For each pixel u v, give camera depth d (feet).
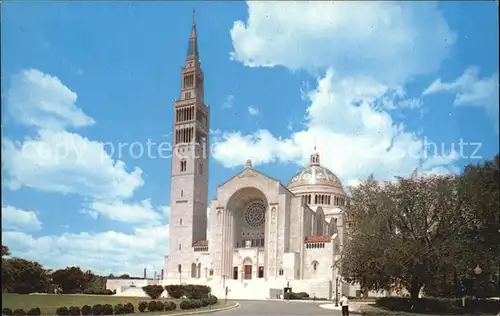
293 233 370.94
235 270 384.27
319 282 328.49
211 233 390.42
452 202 191.93
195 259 395.75
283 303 254.88
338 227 446.60
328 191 485.56
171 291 279.69
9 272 289.74
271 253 365.20
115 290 357.20
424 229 194.08
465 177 195.72
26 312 159.94
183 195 415.64
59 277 349.20
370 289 212.23
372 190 209.97
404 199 195.83
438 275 189.67
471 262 187.32
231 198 391.86
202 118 441.68
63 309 162.81
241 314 178.50
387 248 184.34
